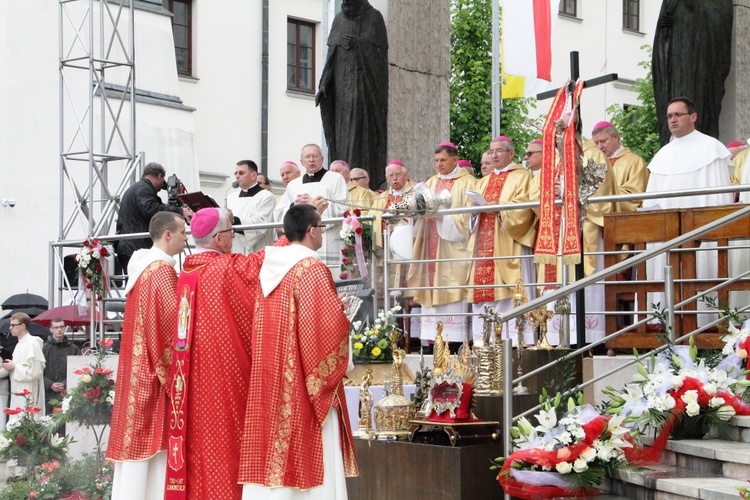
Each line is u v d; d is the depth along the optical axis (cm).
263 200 1228
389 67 1366
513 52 1259
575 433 644
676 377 685
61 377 1329
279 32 2741
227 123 2627
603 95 2862
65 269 1455
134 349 725
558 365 800
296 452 626
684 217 847
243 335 686
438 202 980
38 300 1834
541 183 877
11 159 1966
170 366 712
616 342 866
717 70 1220
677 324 846
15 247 1961
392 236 1006
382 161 1338
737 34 1254
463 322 1056
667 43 1219
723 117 1261
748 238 820
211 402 677
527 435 672
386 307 1003
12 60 1978
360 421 792
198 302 689
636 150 2211
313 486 626
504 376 693
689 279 831
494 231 1033
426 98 1405
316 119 2825
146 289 726
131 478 712
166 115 2239
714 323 765
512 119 2533
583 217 851
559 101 870
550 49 1247
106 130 2069
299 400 630
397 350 812
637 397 697
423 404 789
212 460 674
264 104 2694
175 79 2298
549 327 978
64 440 1067
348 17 1342
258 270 690
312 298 637
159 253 749
